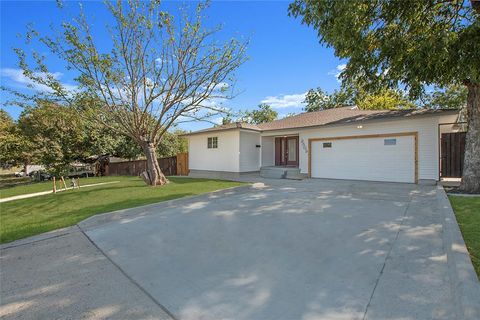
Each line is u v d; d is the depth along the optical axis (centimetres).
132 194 960
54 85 1020
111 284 325
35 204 885
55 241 492
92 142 2052
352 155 1274
